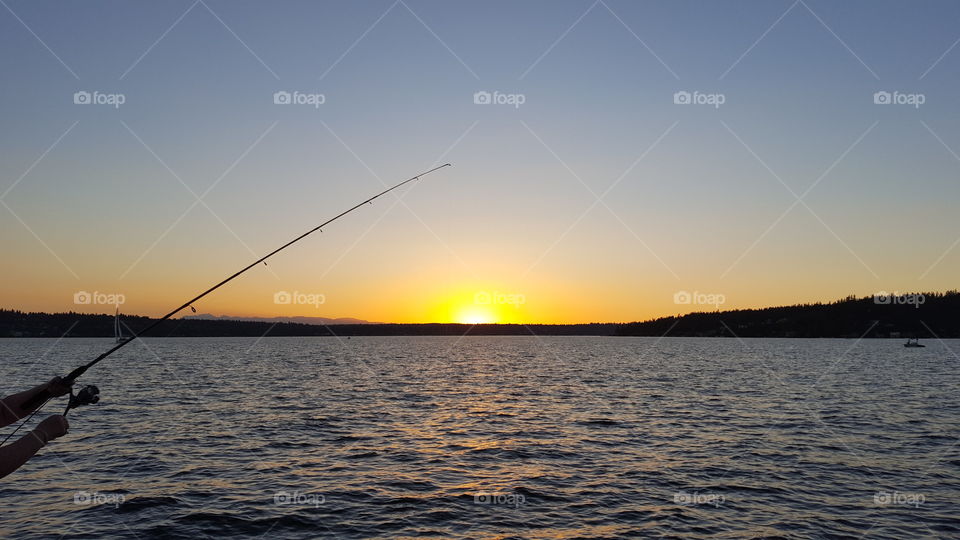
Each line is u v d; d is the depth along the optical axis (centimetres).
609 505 1357
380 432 2219
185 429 2238
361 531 1198
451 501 1380
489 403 3112
